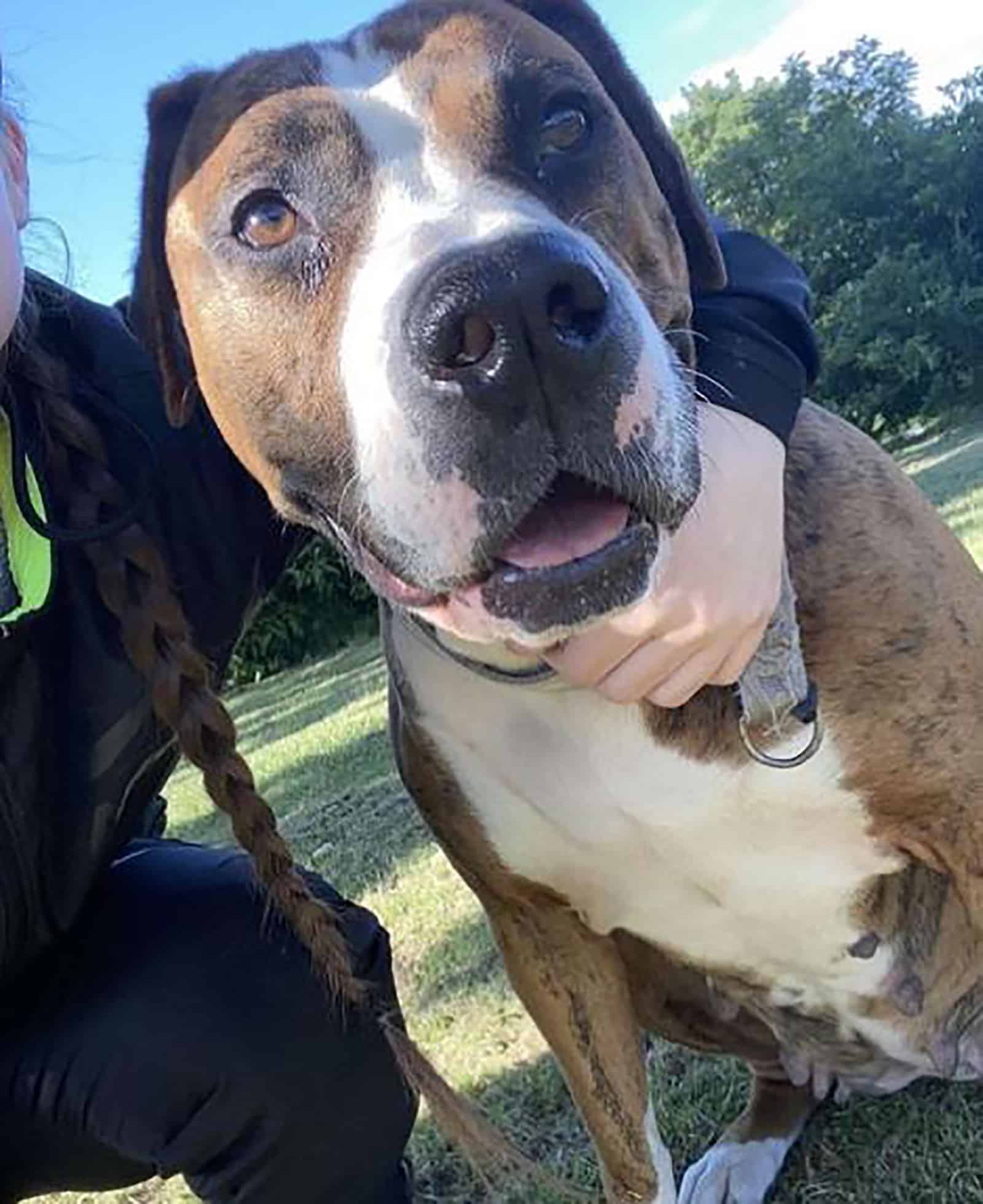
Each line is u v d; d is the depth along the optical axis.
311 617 4.62
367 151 0.41
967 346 6.55
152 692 0.44
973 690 0.46
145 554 0.44
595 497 0.36
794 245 7.15
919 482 2.99
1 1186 0.51
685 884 0.50
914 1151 0.53
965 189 6.93
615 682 0.42
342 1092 0.50
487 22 0.43
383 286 0.37
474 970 0.79
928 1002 0.52
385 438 0.35
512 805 0.50
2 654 0.43
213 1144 0.49
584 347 0.34
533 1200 0.57
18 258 0.38
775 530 0.42
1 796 0.45
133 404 0.49
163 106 0.47
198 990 0.49
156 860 0.54
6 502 0.42
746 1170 0.55
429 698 0.49
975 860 0.47
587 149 0.43
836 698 0.45
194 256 0.44
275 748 2.11
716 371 0.44
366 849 1.13
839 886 0.49
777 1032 0.56
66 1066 0.49
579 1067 0.53
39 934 0.48
